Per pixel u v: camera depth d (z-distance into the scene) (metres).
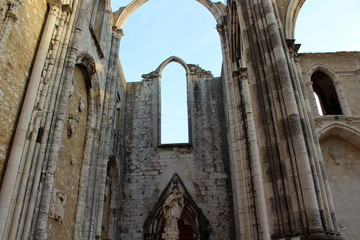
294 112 10.05
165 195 22.36
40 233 10.16
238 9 13.70
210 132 24.61
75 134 15.23
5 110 9.84
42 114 11.27
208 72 27.05
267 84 11.26
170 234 18.33
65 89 12.55
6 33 9.76
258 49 12.03
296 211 9.01
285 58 11.21
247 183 16.78
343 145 18.44
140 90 26.56
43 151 10.88
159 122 25.16
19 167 10.00
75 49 13.51
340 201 17.11
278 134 10.33
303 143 9.58
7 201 9.29
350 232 16.44
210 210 21.95
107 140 18.27
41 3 12.47
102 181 17.05
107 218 20.59
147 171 23.47
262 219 15.03
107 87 19.50
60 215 12.78
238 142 18.12
